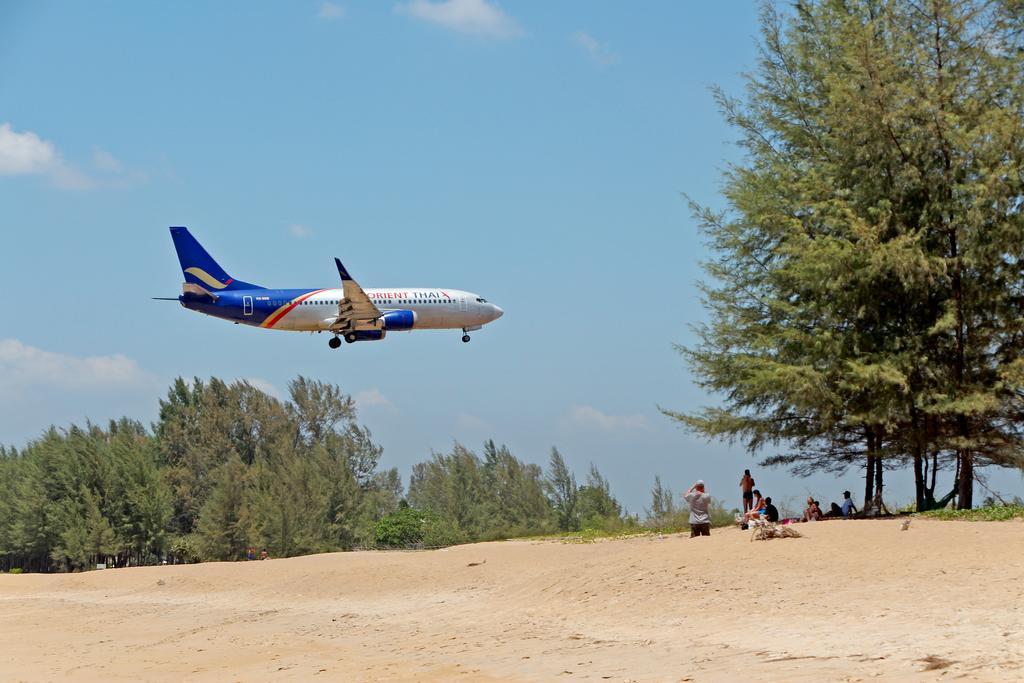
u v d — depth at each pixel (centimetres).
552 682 1641
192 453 10938
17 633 3103
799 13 4097
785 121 4053
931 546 2336
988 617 1705
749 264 3997
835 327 3766
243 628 2814
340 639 2439
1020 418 3678
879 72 3634
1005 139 3469
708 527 2947
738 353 3931
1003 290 3588
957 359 3650
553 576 2759
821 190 3803
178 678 2062
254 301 6003
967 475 3703
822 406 3634
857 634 1708
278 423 11306
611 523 5291
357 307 5800
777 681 1432
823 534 2612
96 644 2744
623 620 2145
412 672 1870
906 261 3469
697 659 1680
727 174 4053
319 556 4878
